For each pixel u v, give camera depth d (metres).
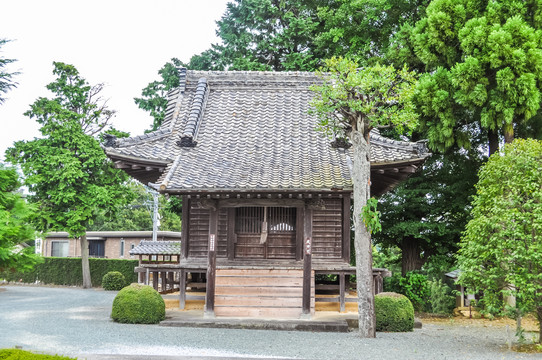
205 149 15.59
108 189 28.38
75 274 31.30
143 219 47.22
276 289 14.25
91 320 13.21
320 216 15.58
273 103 18.03
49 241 40.66
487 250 10.52
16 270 12.26
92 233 38.19
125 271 30.17
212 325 12.55
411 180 20.69
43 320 13.17
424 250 21.91
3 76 18.61
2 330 11.42
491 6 17.39
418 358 9.34
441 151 18.72
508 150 11.33
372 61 20.83
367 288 11.84
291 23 25.00
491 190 11.05
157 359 8.73
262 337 11.28
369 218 11.90
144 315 12.69
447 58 18.23
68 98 29.19
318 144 15.89
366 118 12.63
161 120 25.36
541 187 10.51
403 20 22.09
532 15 17.67
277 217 15.70
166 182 13.25
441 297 18.84
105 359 8.61
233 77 18.83
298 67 24.69
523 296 9.91
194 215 15.79
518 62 16.12
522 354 9.88
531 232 10.21
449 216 20.53
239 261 15.45
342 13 22.03
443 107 17.58
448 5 18.02
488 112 16.73
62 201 27.73
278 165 14.48
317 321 12.81
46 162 26.84
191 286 16.06
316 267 14.59
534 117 19.02
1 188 12.74
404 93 11.98
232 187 12.89
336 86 12.54
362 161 12.35
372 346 10.47
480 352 10.07
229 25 26.81
